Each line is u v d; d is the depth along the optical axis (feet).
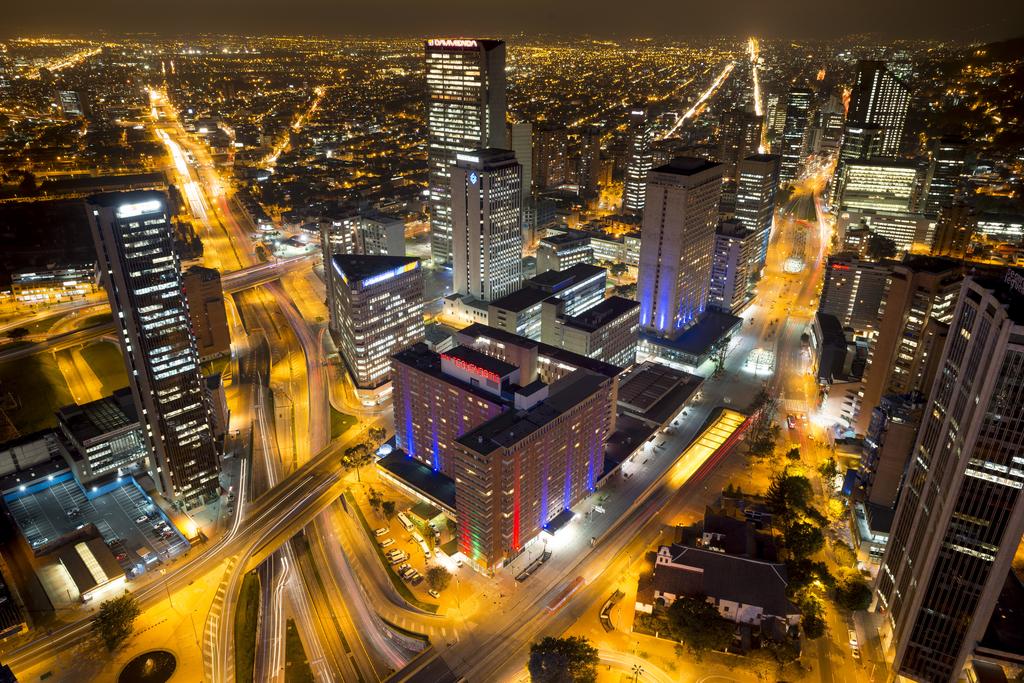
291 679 601.21
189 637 642.63
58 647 629.92
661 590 641.81
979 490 504.84
